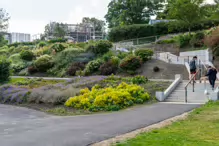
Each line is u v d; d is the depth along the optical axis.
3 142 7.39
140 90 16.62
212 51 27.91
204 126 8.69
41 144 7.06
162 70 26.09
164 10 58.78
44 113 14.05
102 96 14.52
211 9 39.62
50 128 9.31
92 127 9.14
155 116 11.07
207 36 31.17
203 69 23.39
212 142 6.78
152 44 40.66
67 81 22.28
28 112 14.49
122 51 35.34
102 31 69.69
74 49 35.16
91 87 18.81
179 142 6.75
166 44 38.78
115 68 28.30
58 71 32.38
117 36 49.66
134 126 9.12
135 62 27.36
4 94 19.80
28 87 22.03
